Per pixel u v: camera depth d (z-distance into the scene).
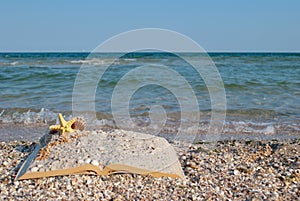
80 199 0.67
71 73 2.86
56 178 0.73
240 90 2.24
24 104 1.74
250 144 1.09
